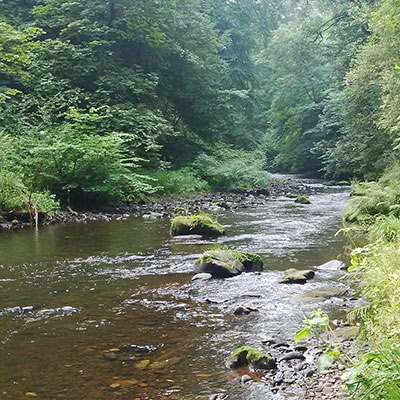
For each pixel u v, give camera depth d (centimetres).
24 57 1625
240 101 3106
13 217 1185
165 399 318
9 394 327
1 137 1407
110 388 335
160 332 446
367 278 478
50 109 1709
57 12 2095
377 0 2097
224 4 3350
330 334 429
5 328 459
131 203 1622
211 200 1784
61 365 374
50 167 1438
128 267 721
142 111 2020
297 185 2641
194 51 2566
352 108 2056
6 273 685
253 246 880
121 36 2250
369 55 1560
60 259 780
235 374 356
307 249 844
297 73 3847
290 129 4241
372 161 2098
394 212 909
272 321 475
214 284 625
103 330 453
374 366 252
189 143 2498
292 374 353
